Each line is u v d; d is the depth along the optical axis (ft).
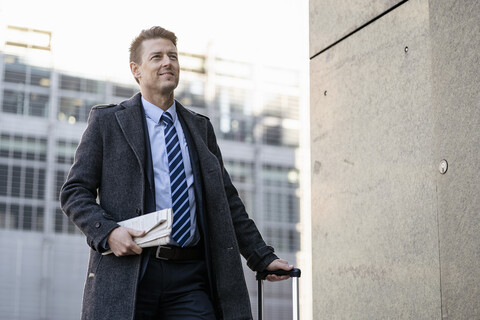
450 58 8.34
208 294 8.26
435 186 8.57
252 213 86.53
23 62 81.66
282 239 86.17
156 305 7.99
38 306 75.46
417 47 9.09
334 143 10.62
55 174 80.07
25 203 77.87
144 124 8.40
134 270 7.73
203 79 88.33
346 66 10.50
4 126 79.61
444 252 8.25
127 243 7.56
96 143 8.24
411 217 8.96
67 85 82.58
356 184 10.07
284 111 90.53
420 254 8.76
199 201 8.26
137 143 8.19
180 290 8.01
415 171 8.95
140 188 8.08
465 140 8.04
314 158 11.04
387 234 9.37
